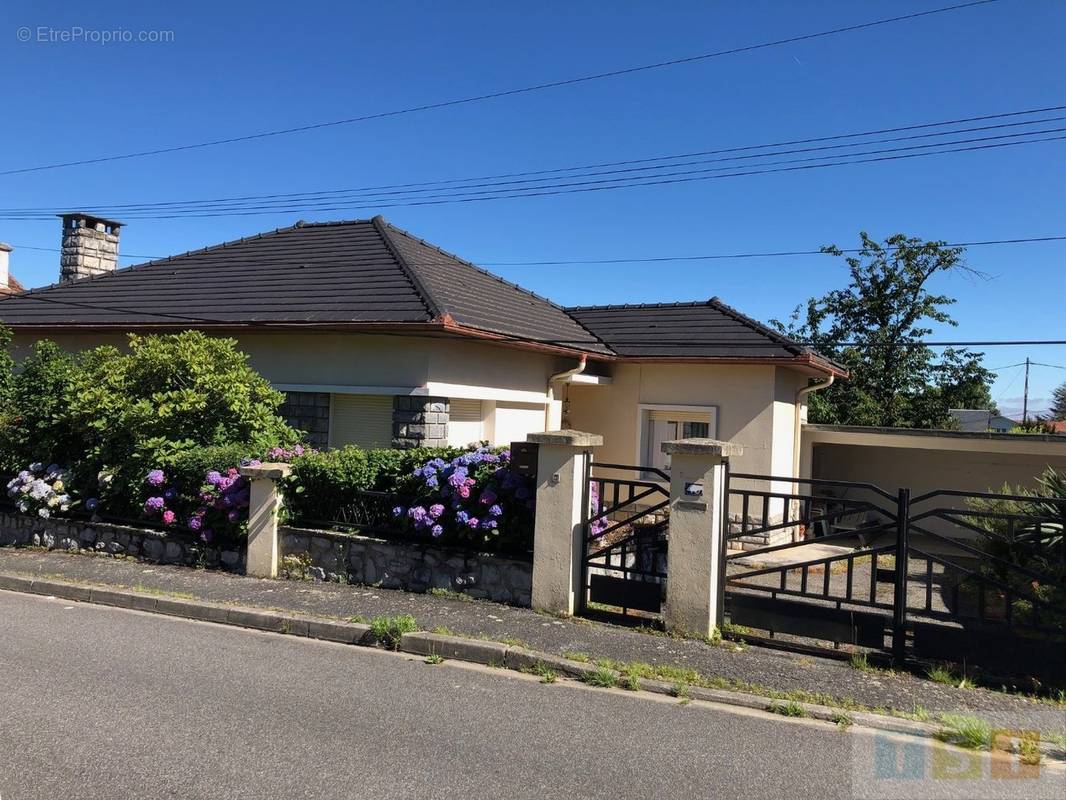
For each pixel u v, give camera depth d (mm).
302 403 11164
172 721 4473
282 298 12016
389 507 7816
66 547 9453
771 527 6266
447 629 6301
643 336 14602
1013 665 5414
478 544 7375
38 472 9781
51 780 3701
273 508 8156
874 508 5906
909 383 25203
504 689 5266
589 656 5758
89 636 6293
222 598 7273
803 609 6047
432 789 3707
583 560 6867
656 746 4328
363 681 5336
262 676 5367
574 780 3861
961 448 13883
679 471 6391
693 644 6105
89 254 17703
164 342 10164
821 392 25078
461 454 7812
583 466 6898
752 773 4008
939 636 5629
